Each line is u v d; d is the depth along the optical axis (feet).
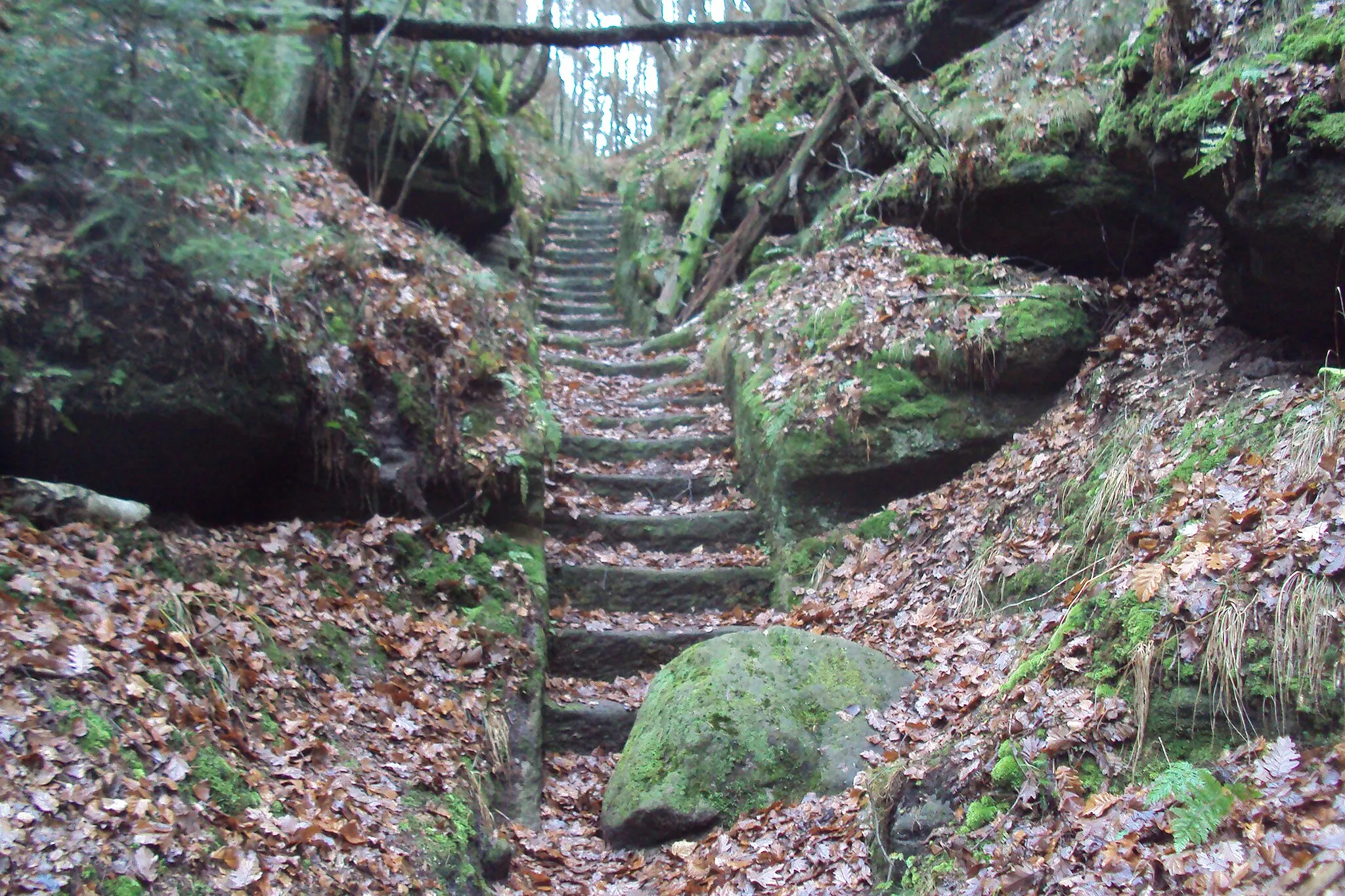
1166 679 10.03
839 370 20.68
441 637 15.84
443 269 21.59
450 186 29.73
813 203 30.86
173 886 8.76
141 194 13.82
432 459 17.89
